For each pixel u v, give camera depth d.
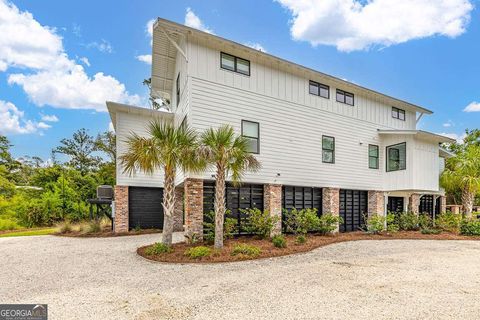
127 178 14.56
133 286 6.17
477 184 17.52
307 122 14.09
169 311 4.86
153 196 15.24
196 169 9.16
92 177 25.08
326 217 13.58
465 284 6.49
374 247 11.27
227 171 9.68
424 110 19.12
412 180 15.25
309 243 11.26
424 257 9.50
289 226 13.05
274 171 12.88
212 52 11.70
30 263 8.30
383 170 16.89
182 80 12.59
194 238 10.41
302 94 14.05
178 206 14.48
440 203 19.94
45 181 23.77
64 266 7.90
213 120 11.46
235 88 12.10
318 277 6.88
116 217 14.17
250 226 12.09
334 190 14.80
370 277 6.94
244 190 12.61
